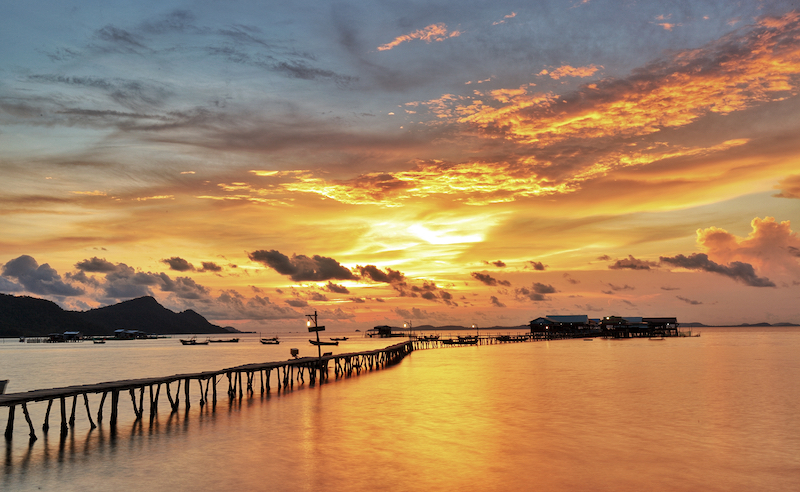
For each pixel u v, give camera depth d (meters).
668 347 96.38
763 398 33.66
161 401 38.31
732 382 42.22
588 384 41.62
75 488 17.50
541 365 60.50
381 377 52.06
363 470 18.53
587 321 149.25
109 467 19.84
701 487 16.50
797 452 20.41
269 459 20.23
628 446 21.48
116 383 29.97
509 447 21.47
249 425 27.45
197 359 104.44
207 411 32.75
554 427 25.23
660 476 17.56
